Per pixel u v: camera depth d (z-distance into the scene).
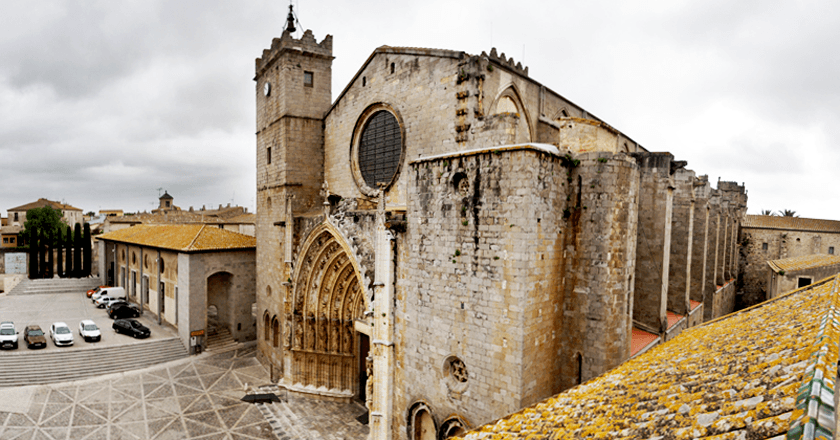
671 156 29.69
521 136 30.28
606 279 19.52
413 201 21.91
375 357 23.73
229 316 47.44
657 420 7.56
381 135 31.88
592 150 21.81
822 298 11.43
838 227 60.44
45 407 30.53
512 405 17.97
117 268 66.19
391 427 23.41
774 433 5.09
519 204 17.64
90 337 41.59
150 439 26.78
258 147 42.69
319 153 38.12
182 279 44.09
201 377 37.47
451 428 20.12
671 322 32.69
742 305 62.88
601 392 10.95
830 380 5.15
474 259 19.20
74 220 135.88
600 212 19.66
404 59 29.02
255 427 28.62
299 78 36.94
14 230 101.75
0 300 61.50
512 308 17.91
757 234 62.34
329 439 27.12
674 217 36.00
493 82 25.95
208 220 87.44
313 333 33.31
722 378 8.20
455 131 25.42
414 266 21.94
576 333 20.34
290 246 33.75
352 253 27.20
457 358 19.94
